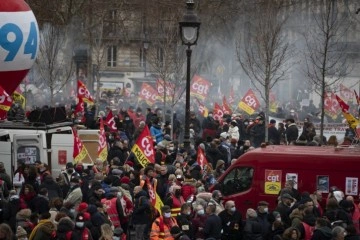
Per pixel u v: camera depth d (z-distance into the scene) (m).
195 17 47.22
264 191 42.09
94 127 58.12
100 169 42.03
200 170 44.00
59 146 47.50
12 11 51.56
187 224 35.25
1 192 36.66
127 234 37.53
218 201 39.38
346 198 38.31
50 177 38.69
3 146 44.66
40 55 86.00
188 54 47.94
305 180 41.72
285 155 41.97
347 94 83.38
